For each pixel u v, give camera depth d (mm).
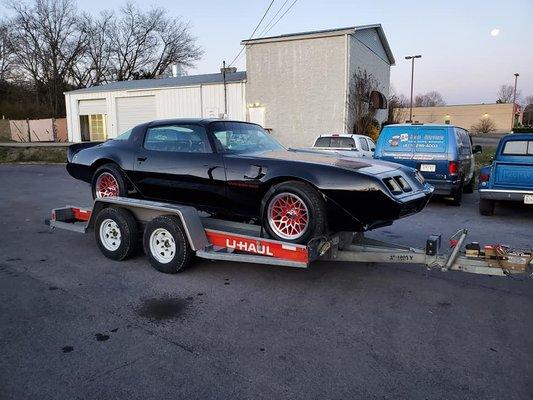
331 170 4258
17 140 33219
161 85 24094
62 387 2756
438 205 9844
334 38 19531
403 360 3113
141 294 4316
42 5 49719
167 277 4816
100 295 4285
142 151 5582
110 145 5988
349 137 12305
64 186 12484
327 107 20156
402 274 5004
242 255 4508
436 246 4172
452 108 71625
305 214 4359
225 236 4734
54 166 18844
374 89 23078
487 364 3068
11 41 50156
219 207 5039
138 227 5426
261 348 3266
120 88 25625
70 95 27672
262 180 4570
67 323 3656
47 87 51594
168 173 5285
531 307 4082
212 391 2727
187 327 3605
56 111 50406
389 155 9547
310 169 4328
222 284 4617
